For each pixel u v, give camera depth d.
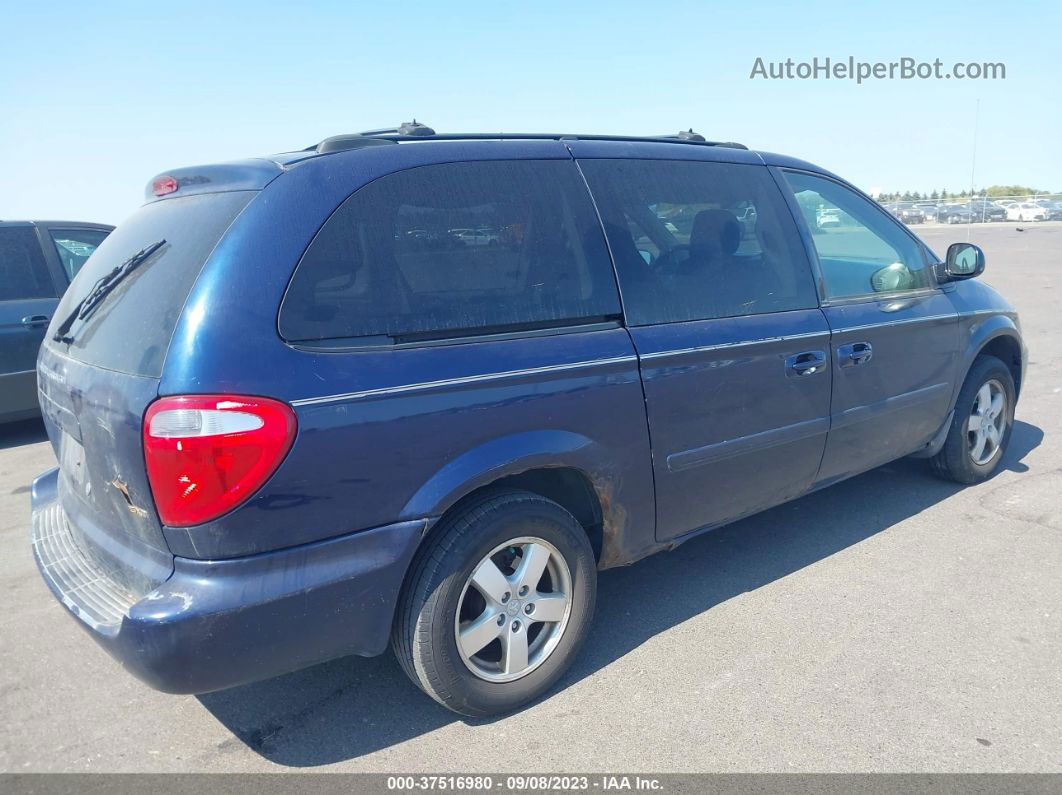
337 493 2.45
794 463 3.77
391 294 2.62
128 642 2.32
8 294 6.86
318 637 2.51
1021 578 3.79
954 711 2.85
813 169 4.14
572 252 3.06
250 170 2.64
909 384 4.27
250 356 2.33
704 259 3.46
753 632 3.42
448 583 2.69
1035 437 5.96
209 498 2.28
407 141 2.90
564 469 3.10
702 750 2.70
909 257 4.45
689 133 3.99
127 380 2.43
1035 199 44.22
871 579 3.83
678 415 3.23
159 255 2.71
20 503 5.50
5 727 2.97
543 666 2.98
